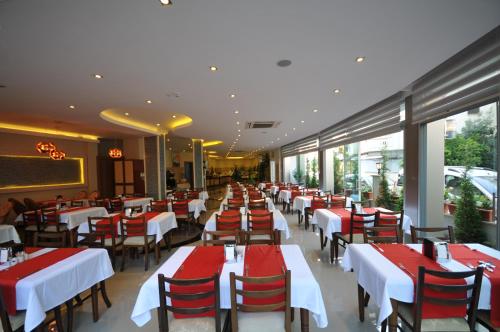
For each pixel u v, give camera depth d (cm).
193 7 220
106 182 1121
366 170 785
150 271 417
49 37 263
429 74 418
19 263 252
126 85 415
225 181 2825
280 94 479
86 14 225
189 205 709
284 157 1689
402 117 525
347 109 608
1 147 802
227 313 217
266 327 192
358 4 219
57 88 425
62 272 235
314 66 351
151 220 458
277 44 288
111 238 432
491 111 344
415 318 186
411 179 487
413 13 232
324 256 462
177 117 798
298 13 231
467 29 260
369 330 256
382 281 201
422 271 181
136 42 278
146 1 210
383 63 343
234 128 881
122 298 332
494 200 348
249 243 321
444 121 461
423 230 299
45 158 924
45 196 920
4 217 712
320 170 1035
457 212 381
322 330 256
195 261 243
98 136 1068
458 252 251
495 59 296
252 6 220
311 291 199
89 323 279
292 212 907
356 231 411
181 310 186
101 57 312
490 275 197
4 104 527
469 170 387
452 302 180
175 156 2047
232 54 311
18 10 216
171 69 353
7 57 307
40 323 207
